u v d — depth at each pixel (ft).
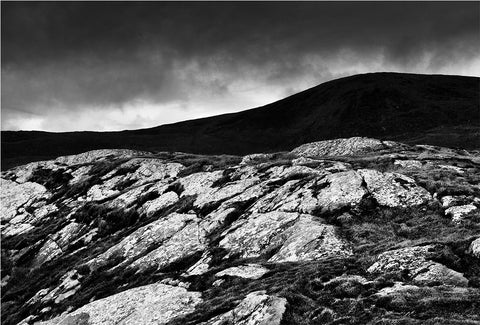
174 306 91.71
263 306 73.41
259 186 156.04
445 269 78.13
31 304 134.72
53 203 228.84
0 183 264.52
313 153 256.73
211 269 108.99
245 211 141.90
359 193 126.52
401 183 130.82
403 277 79.10
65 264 159.12
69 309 119.55
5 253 186.29
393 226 112.37
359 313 67.97
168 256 127.03
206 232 135.85
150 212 174.91
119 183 224.94
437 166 163.63
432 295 69.31
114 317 96.78
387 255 86.33
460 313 63.00
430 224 108.68
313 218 118.52
